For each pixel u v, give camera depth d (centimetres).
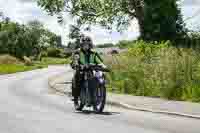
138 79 2116
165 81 1944
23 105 1641
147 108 1515
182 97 1841
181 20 3756
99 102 1437
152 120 1257
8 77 4212
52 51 13588
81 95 1480
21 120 1247
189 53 1997
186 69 1919
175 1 3797
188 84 1881
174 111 1426
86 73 1459
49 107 1589
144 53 2286
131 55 2348
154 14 3753
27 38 10375
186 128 1118
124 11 3941
